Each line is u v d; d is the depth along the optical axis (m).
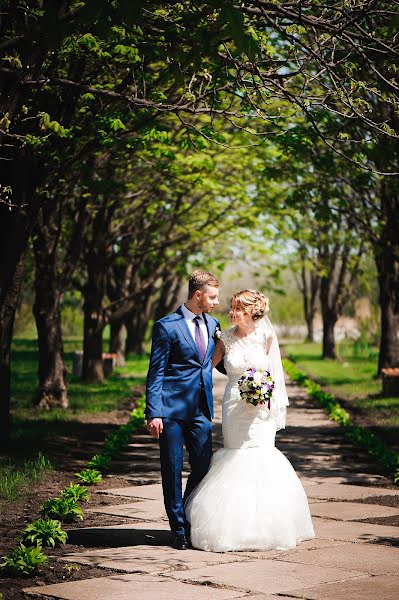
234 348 8.76
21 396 26.34
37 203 15.24
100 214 29.66
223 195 27.83
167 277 43.91
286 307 79.25
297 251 37.81
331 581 7.06
